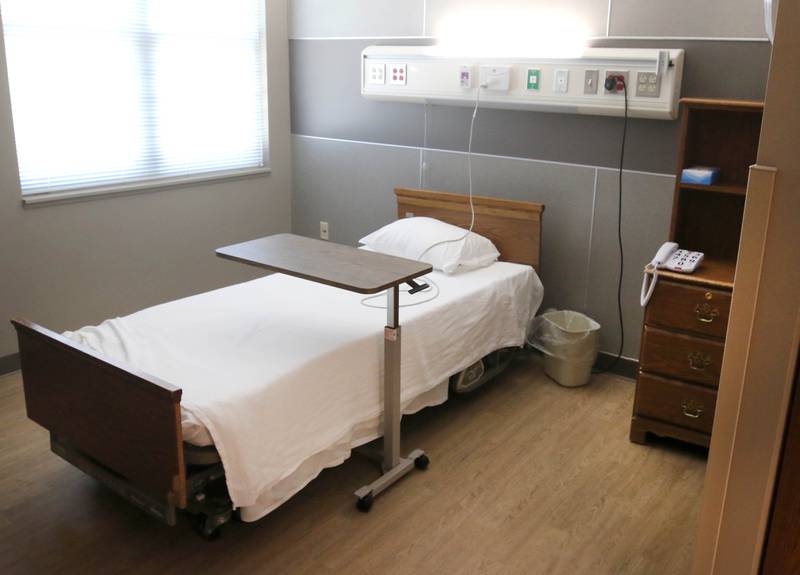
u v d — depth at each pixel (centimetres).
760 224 148
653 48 311
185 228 402
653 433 295
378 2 388
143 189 377
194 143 402
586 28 327
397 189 389
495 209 355
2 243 328
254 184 434
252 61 423
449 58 355
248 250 259
